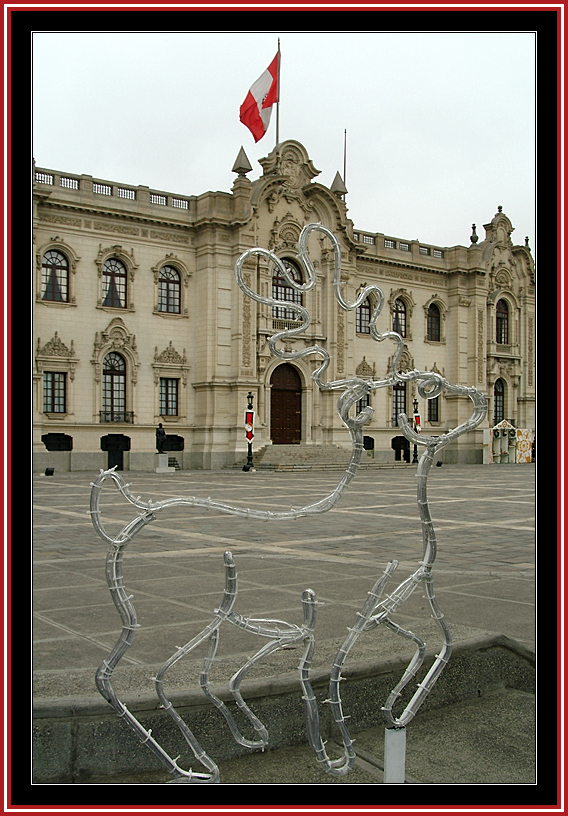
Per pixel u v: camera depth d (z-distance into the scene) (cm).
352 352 4653
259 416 4228
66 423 3697
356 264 4841
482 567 1095
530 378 5825
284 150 4431
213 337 4141
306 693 432
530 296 5838
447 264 5406
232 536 1455
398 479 3381
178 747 486
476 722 579
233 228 4184
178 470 4003
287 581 961
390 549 1280
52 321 3694
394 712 571
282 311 4397
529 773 493
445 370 5397
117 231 3928
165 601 829
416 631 662
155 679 424
